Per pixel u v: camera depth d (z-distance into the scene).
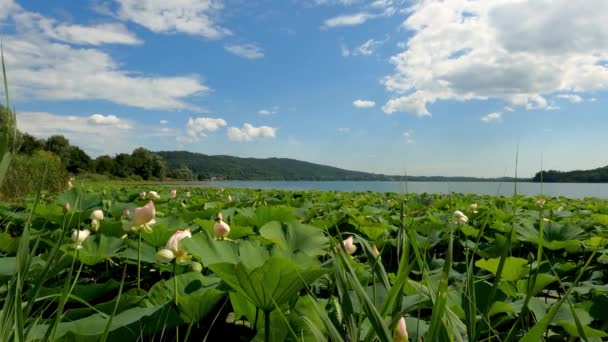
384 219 6.32
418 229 5.05
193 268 2.72
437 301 1.15
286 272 1.57
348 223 5.59
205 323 2.20
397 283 1.31
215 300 2.05
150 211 2.66
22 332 1.12
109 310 2.09
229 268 1.60
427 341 1.14
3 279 2.51
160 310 1.90
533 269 2.77
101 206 6.55
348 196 13.07
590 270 3.51
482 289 2.24
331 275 2.37
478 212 6.23
